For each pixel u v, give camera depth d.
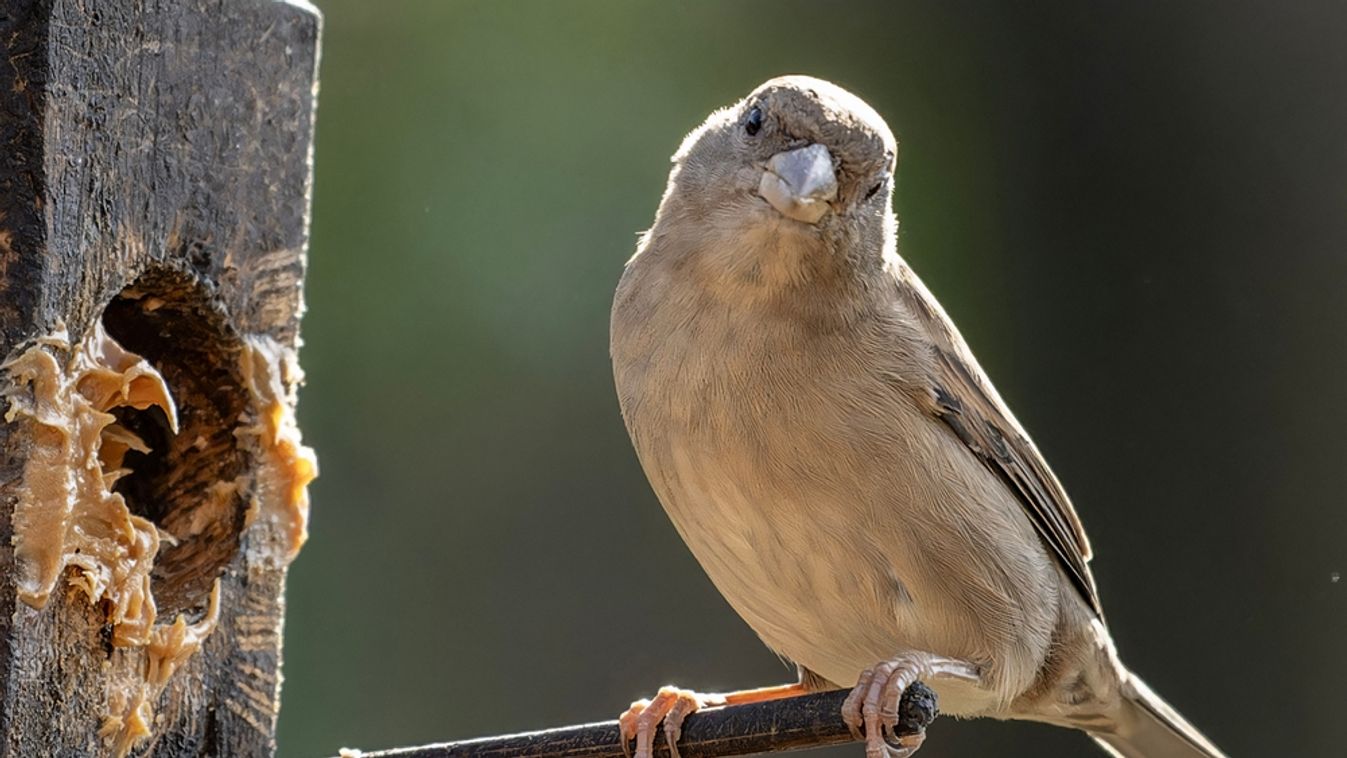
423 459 12.42
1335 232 11.65
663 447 6.72
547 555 12.50
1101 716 8.26
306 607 11.99
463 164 12.88
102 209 6.11
